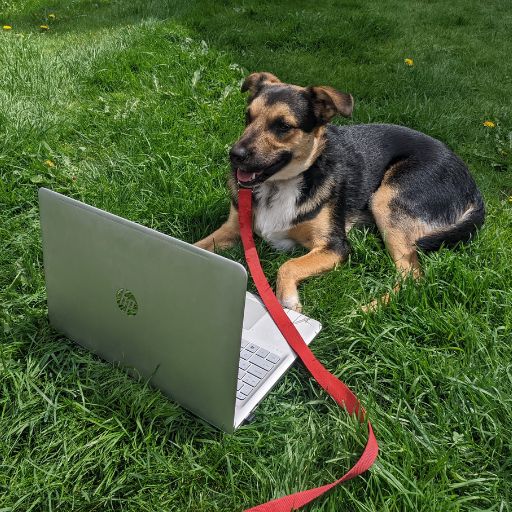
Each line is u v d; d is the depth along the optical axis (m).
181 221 1.16
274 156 1.02
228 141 1.47
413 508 0.58
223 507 0.61
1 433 0.66
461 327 0.85
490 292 0.94
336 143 1.16
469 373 0.77
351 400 0.71
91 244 0.67
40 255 0.98
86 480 0.63
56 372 0.75
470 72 2.26
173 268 0.60
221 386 0.63
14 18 2.84
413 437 0.68
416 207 1.12
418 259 1.07
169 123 1.53
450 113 1.76
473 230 1.10
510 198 1.35
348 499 0.60
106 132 1.47
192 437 0.68
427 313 0.88
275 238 1.11
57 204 0.69
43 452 0.64
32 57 1.73
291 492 0.62
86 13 2.92
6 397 0.69
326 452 0.68
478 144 1.63
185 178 1.28
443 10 3.20
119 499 0.60
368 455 0.62
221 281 0.56
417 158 1.17
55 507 0.59
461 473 0.65
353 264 1.08
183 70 1.84
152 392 0.71
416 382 0.75
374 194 1.18
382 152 1.21
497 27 2.97
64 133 1.44
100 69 1.81
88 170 1.29
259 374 0.74
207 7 2.74
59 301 0.77
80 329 0.77
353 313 0.90
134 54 1.91
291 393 0.77
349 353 0.82
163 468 0.64
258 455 0.67
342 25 2.56
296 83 1.95
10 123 1.34
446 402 0.74
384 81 1.98
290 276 0.97
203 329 0.61
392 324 0.87
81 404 0.70
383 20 2.70
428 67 2.12
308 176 1.08
